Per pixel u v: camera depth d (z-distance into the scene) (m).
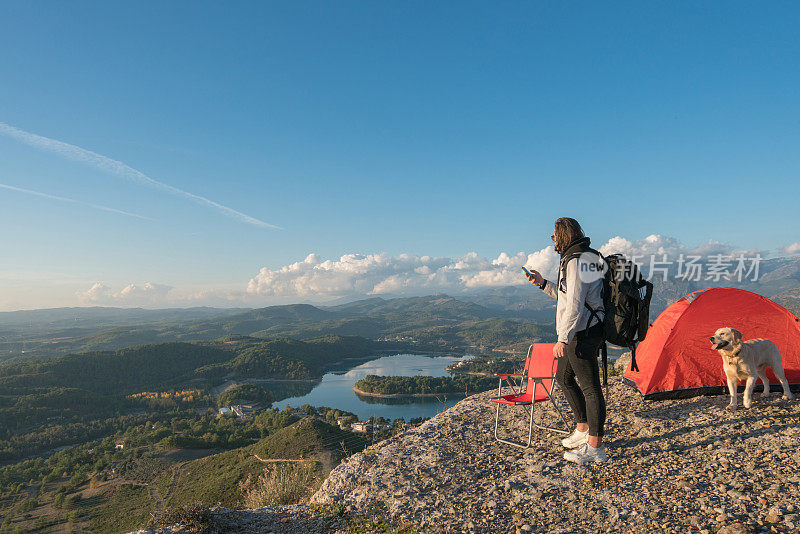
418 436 5.27
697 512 3.04
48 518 75.50
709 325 5.55
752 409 4.87
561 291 3.91
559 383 4.30
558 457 4.27
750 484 3.31
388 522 3.46
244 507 5.88
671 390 5.66
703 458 3.87
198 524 3.56
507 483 3.79
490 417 5.77
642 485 3.52
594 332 3.73
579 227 3.88
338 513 3.73
